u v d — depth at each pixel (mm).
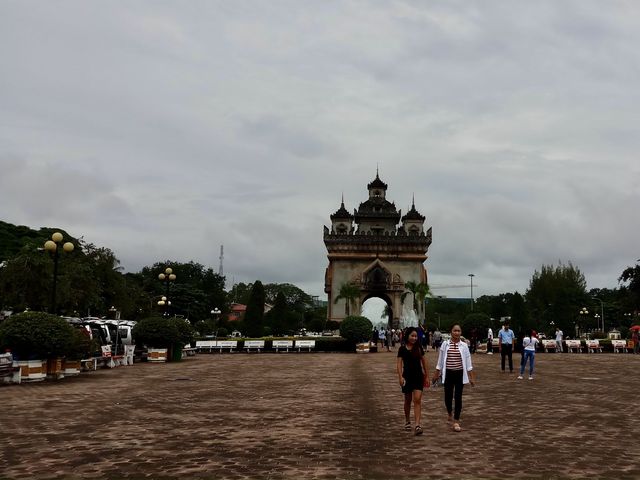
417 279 88312
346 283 88188
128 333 40062
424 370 11633
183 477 8297
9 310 44750
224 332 89125
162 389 19406
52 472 8578
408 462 9133
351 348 49469
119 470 8680
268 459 9344
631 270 69375
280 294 96562
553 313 96438
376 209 101312
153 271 118688
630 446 10352
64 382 21562
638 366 31359
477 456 9547
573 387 20156
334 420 13039
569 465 8984
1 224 57000
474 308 168250
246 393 18344
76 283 47875
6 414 13812
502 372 26672
